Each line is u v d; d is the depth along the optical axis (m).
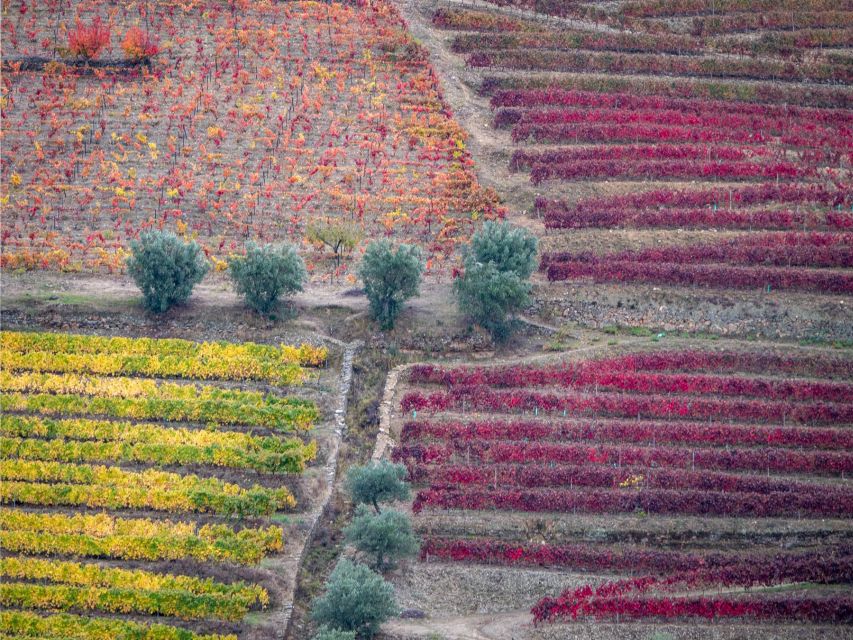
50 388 184.50
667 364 192.12
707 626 154.88
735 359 193.00
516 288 194.50
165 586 155.25
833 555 164.75
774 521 170.12
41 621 150.00
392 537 159.75
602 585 161.25
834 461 176.50
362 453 178.75
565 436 180.75
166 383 185.88
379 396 187.00
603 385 188.88
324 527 168.50
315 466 175.75
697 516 170.75
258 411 180.00
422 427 180.88
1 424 177.25
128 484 169.62
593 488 173.88
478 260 199.25
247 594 154.62
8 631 149.62
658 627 154.88
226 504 166.25
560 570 164.00
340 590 150.62
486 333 196.75
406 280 196.25
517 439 180.50
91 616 152.50
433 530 168.88
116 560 160.38
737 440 180.38
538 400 185.50
